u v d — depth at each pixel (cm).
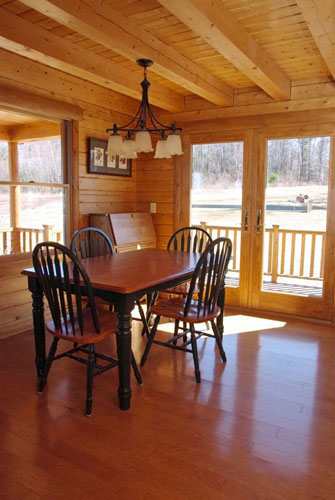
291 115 388
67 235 392
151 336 287
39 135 359
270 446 196
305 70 352
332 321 389
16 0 230
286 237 407
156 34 277
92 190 418
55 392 248
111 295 221
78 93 386
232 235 436
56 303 228
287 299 410
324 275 388
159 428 210
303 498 162
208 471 177
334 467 181
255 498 162
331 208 379
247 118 410
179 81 328
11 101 318
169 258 314
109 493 164
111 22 240
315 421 218
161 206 476
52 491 165
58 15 214
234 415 223
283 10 236
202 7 209
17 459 184
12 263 338
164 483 170
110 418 220
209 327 371
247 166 416
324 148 379
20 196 347
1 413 224
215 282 280
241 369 284
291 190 399
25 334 349
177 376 272
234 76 374
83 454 188
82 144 399
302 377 272
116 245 404
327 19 211
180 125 450
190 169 452
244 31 263
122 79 344
